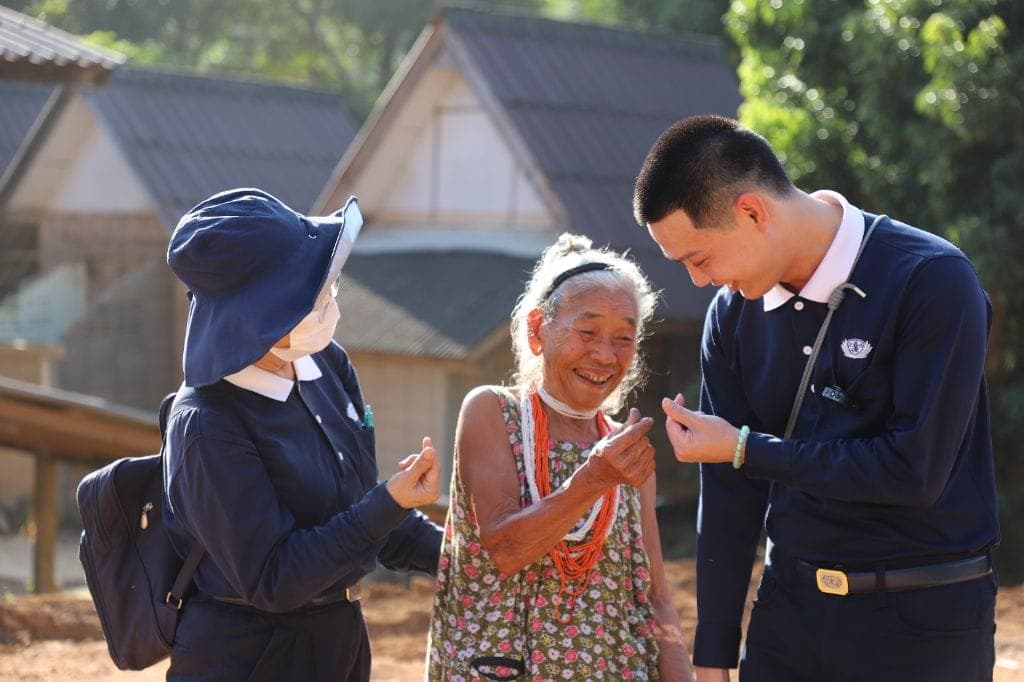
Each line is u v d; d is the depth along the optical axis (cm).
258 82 2042
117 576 320
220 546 294
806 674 313
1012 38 1037
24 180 1945
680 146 291
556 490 314
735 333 321
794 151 1130
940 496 288
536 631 317
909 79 1061
